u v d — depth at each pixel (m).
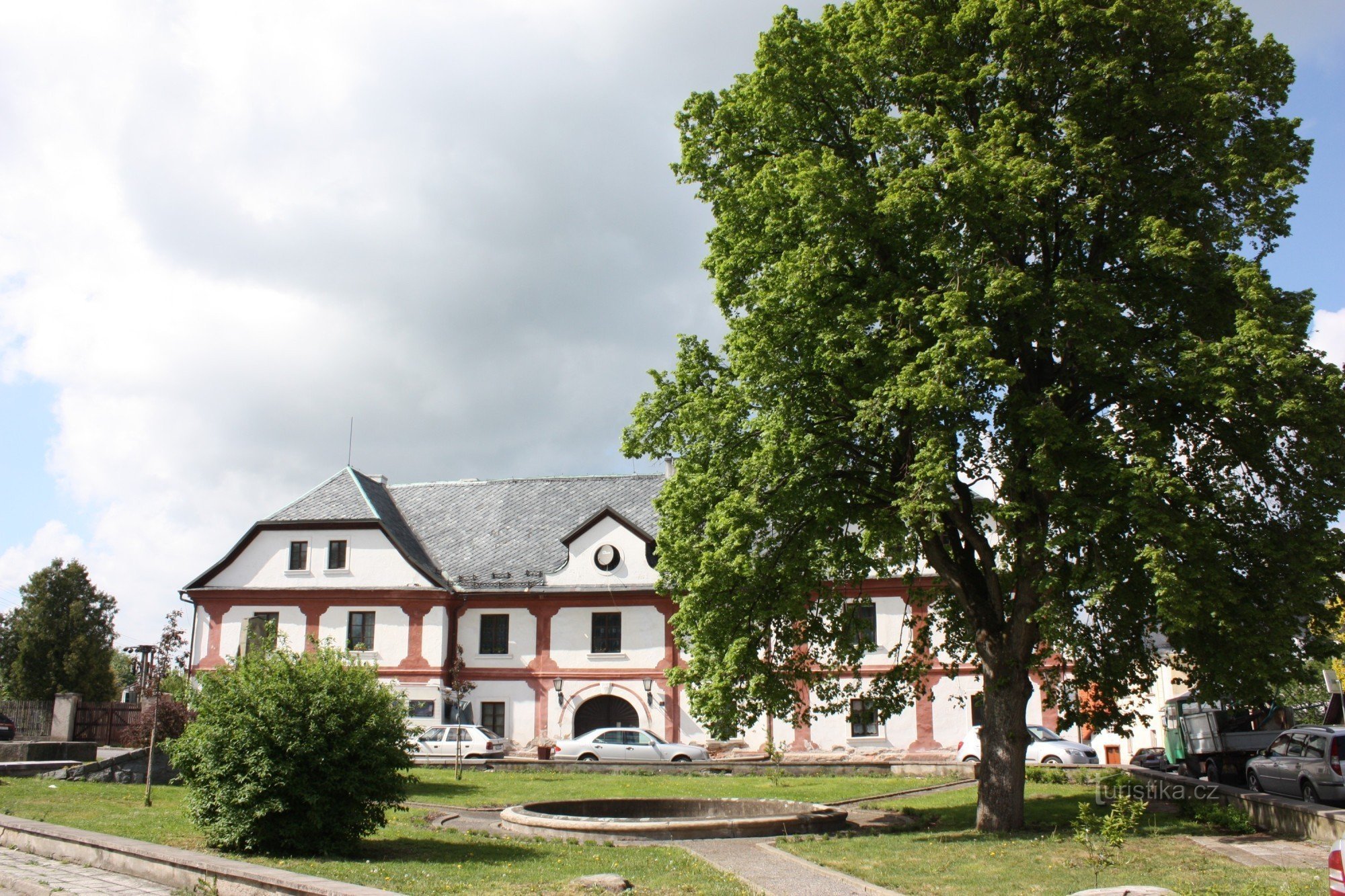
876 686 23.38
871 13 19.73
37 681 60.88
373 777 14.24
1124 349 17.06
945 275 18.16
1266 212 17.31
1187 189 17.22
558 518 45.88
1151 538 15.73
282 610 42.47
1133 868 13.24
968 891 11.85
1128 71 17.53
